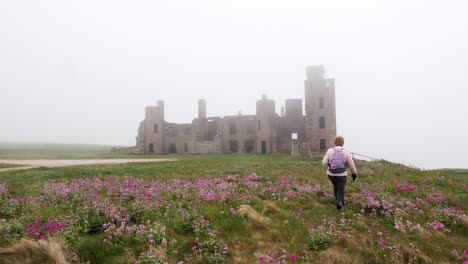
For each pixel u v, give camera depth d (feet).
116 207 24.02
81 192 31.73
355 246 17.33
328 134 176.65
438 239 20.01
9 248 14.73
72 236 17.54
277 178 46.29
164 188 34.78
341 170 26.76
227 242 18.08
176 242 17.85
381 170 55.88
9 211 23.39
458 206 29.25
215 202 27.81
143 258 15.20
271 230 20.25
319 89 181.06
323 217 23.88
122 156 155.84
